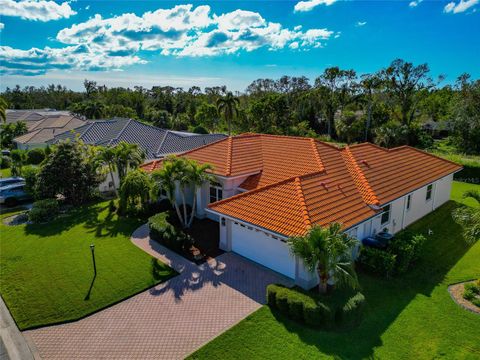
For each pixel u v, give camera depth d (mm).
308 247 11953
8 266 16672
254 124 74500
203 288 14523
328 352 10695
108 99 112000
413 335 11555
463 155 48469
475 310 12969
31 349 11273
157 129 39000
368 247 16172
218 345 11117
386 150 25656
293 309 12070
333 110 76625
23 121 62375
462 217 14828
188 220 21797
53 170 24531
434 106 77625
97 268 16250
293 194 16547
